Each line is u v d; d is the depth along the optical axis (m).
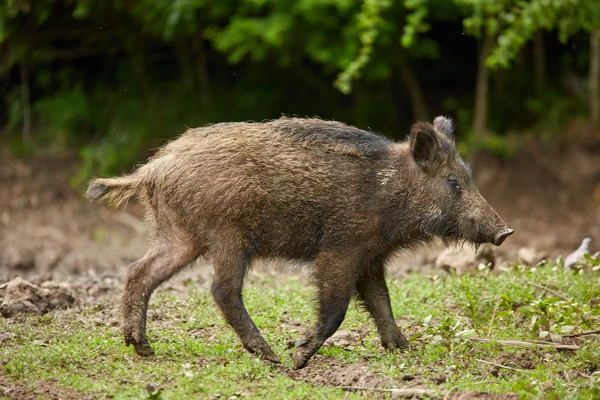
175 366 9.62
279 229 10.12
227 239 9.94
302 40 21.75
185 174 10.01
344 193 10.12
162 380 9.17
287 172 10.05
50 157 25.36
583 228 21.31
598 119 24.84
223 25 23.92
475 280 12.91
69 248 20.30
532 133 25.08
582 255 13.66
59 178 24.45
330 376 9.70
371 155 10.38
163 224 10.23
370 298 10.68
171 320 11.84
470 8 21.34
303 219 10.11
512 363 10.03
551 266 13.93
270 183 10.01
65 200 23.69
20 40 24.48
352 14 21.36
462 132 25.33
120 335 10.92
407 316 12.01
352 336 11.23
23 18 24.06
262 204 10.01
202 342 10.70
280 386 9.02
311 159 10.15
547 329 10.90
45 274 17.48
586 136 24.34
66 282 14.91
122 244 21.05
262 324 11.65
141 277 10.11
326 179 10.10
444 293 12.85
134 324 10.02
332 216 10.10
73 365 9.55
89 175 23.97
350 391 9.24
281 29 20.88
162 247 10.19
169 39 23.80
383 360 10.07
